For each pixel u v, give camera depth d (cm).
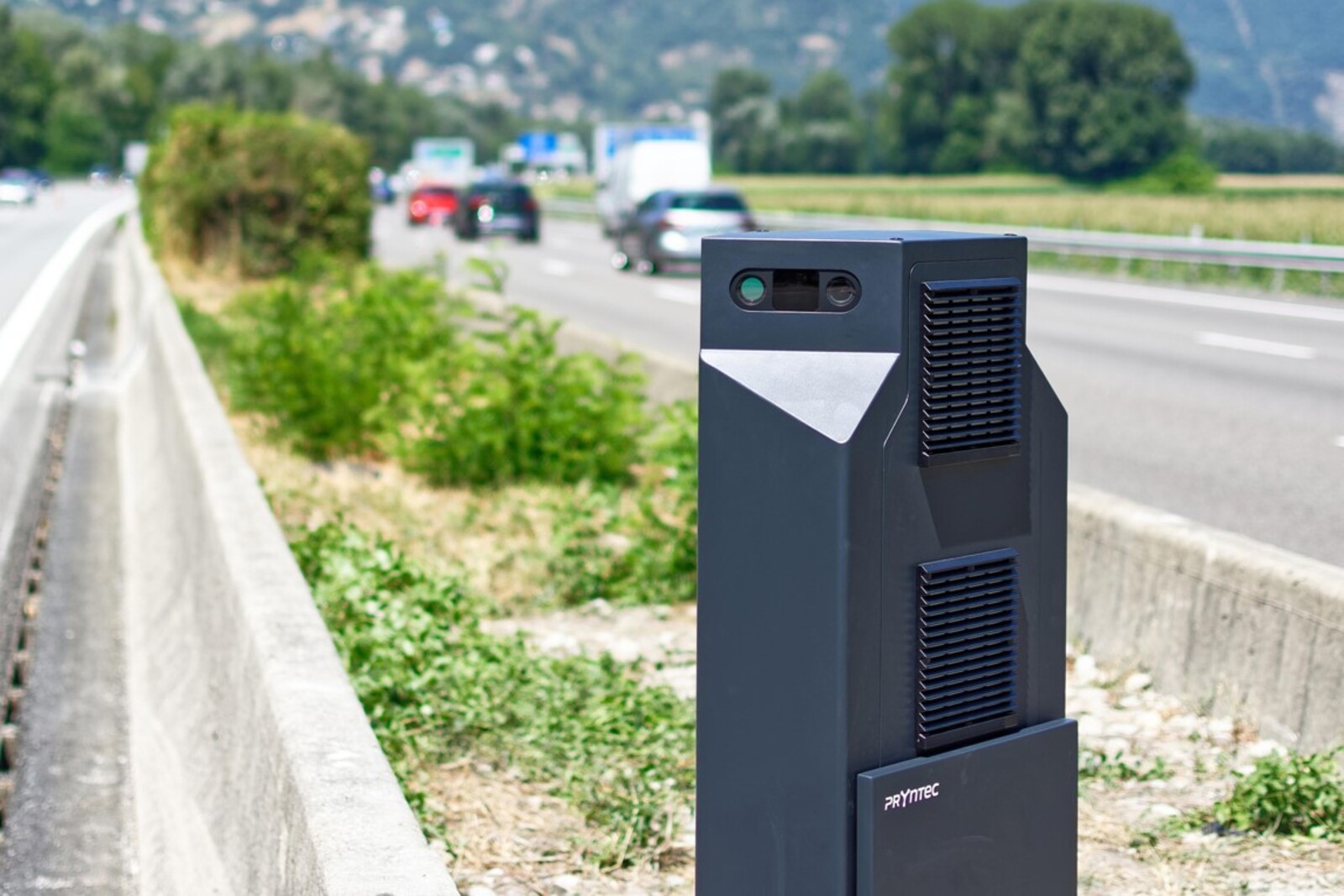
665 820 473
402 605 626
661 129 5503
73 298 2942
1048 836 287
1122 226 4241
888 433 258
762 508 263
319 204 2881
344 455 1181
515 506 955
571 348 1438
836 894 260
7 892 498
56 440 1390
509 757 526
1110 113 14125
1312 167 19012
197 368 1103
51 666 735
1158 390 1560
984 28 16138
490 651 614
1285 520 936
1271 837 445
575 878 432
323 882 298
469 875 434
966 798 271
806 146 19425
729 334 267
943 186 13212
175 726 589
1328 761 467
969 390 269
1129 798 489
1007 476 279
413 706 551
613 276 3472
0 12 19062
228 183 2814
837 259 260
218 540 595
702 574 272
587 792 491
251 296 2166
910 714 267
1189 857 434
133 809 566
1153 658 595
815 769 260
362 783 344
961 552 271
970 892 274
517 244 5000
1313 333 2108
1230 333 2127
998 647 279
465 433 1046
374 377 1195
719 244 265
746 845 271
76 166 19400
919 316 262
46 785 589
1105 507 635
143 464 1177
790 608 261
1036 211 5281
